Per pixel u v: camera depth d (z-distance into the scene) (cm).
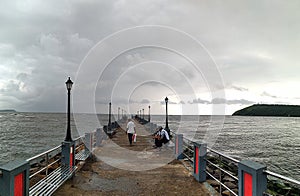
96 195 685
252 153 2909
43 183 682
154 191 723
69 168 843
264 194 466
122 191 721
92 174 901
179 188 750
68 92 949
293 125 10231
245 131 6438
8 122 10544
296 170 2081
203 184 787
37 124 8931
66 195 681
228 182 945
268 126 9281
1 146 3212
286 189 1148
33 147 3148
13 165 490
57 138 4097
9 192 462
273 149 3247
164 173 920
